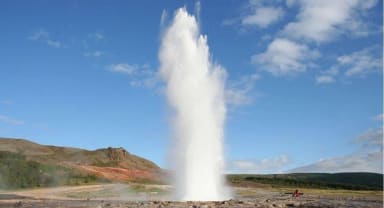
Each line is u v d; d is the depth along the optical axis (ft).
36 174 284.00
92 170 346.13
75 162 428.15
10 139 495.82
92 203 145.07
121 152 495.41
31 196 193.47
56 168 309.63
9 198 177.47
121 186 259.19
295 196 204.03
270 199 171.83
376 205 139.23
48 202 152.05
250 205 133.39
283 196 205.98
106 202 151.02
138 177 366.02
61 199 176.45
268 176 531.09
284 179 463.42
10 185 257.75
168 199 171.94
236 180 420.77
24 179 268.62
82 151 489.67
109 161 466.70
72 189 239.71
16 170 276.21
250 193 240.12
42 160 374.43
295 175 602.03
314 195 226.58
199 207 125.80
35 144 495.82
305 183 435.94
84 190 232.73
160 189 239.30
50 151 478.59
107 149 501.15
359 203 148.36
